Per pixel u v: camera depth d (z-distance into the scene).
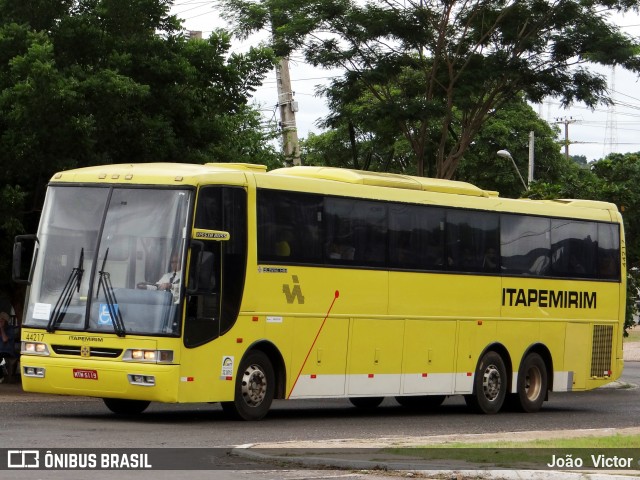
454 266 26.30
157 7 30.75
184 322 20.50
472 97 35.56
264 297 22.03
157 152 29.86
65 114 27.64
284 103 40.97
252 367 21.88
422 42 34.47
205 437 18.75
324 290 23.27
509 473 14.35
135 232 20.91
